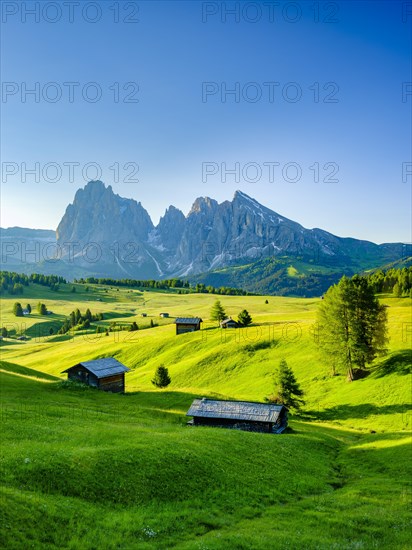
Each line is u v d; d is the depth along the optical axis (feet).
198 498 101.35
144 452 117.29
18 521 73.82
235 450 140.15
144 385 365.61
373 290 295.89
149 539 79.71
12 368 326.65
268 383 322.14
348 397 274.77
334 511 102.63
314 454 165.37
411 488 123.44
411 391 254.27
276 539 81.71
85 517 82.48
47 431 134.92
